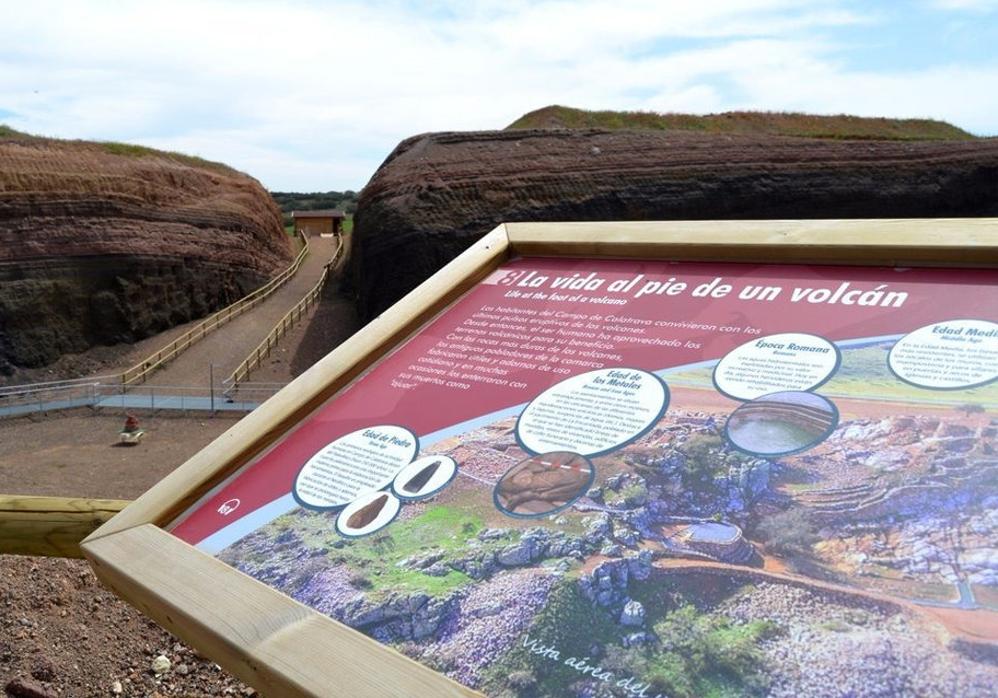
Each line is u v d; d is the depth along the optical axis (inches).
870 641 57.2
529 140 1279.5
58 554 136.8
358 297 1206.9
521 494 80.2
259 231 1392.7
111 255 1102.4
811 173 1159.6
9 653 179.8
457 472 86.0
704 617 62.9
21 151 1104.2
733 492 72.1
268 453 102.0
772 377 82.7
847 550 63.9
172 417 754.8
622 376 90.4
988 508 62.7
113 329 1090.7
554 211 1149.1
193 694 172.4
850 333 84.6
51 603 200.2
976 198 1142.3
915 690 53.5
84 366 1035.3
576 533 73.6
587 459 81.3
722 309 95.3
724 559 66.8
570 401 89.8
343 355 108.7
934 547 61.6
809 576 63.1
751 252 101.0
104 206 1126.4
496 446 87.6
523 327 106.7
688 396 84.5
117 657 185.3
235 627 75.3
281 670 69.2
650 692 59.1
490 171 1184.8
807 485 70.3
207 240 1243.2
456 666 65.9
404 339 113.4
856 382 78.4
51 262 1060.5
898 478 67.7
